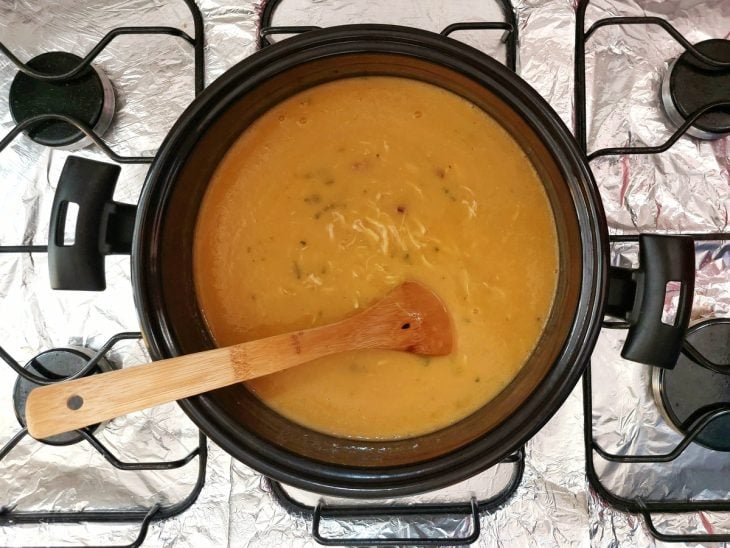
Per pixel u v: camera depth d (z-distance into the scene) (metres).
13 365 0.83
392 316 0.75
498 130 0.79
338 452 0.74
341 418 0.79
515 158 0.78
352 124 0.79
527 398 0.68
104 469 0.92
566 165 0.68
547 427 0.87
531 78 0.89
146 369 0.65
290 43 0.67
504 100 0.70
